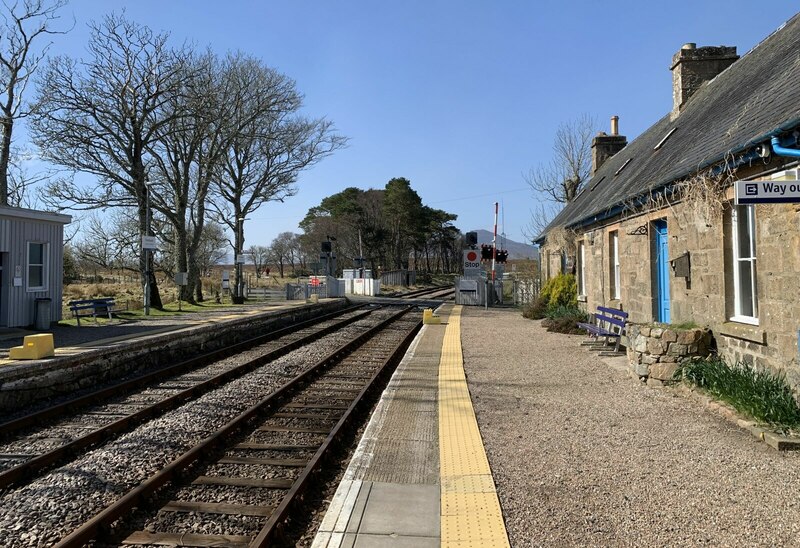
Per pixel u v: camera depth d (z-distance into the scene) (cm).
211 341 1641
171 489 530
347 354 1398
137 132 2480
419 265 9875
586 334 1500
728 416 666
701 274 898
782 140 635
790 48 952
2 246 1559
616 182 1559
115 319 1953
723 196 817
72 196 2561
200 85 2628
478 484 481
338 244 6619
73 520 468
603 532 395
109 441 698
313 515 480
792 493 456
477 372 993
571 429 638
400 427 664
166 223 3216
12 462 630
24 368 917
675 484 478
